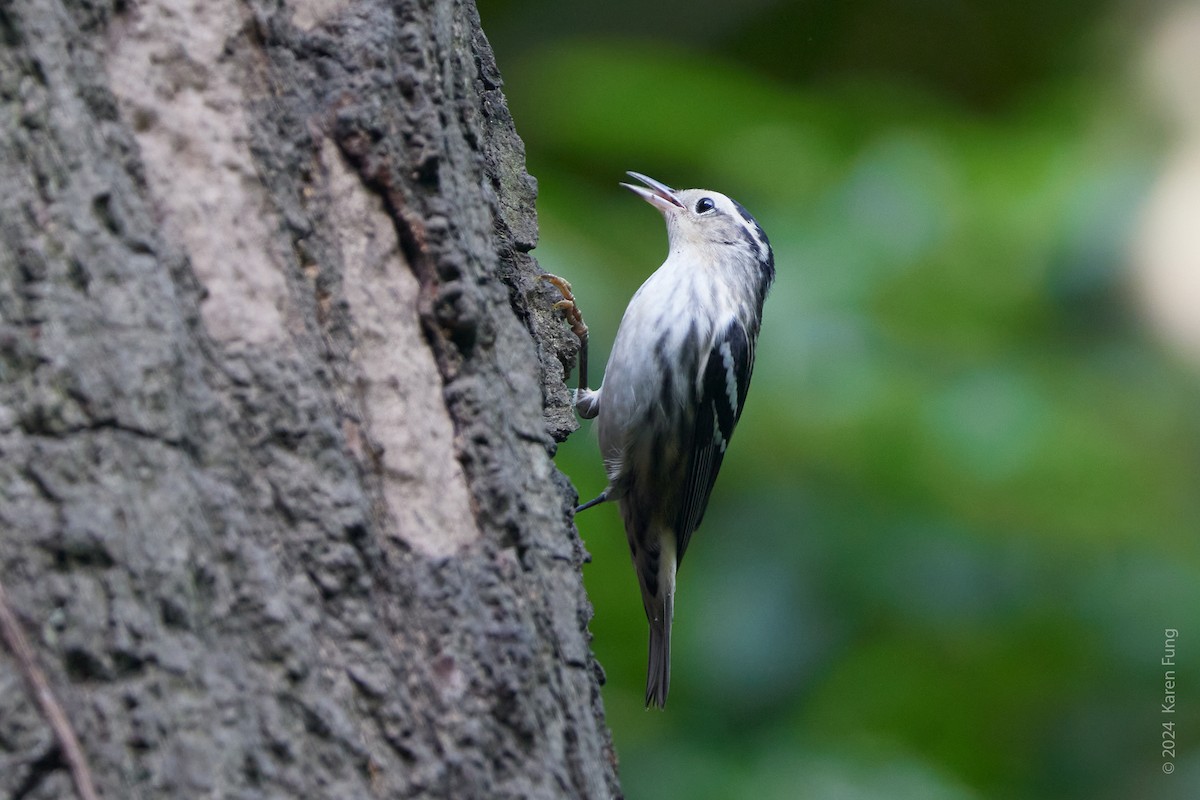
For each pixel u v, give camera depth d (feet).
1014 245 44.04
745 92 48.03
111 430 12.83
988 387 40.98
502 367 17.13
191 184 14.83
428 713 14.44
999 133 48.67
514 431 17.01
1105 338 44.52
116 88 14.69
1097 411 42.73
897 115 48.32
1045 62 59.67
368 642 14.21
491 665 14.88
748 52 59.11
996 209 44.34
